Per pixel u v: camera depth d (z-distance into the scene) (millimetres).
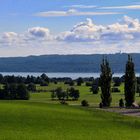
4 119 65625
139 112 96188
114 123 67688
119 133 57969
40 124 62594
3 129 57344
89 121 68438
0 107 80500
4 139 50594
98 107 117688
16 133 54656
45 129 58625
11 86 163500
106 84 118125
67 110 81500
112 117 75312
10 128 58250
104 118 73438
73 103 146125
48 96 180625
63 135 54625
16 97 162125
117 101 151625
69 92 169750
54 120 67125
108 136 55281
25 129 57906
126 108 110438
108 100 117500
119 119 73062
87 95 189125
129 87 118000
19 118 67062
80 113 78062
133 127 64625
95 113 79562
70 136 54094
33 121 64938
